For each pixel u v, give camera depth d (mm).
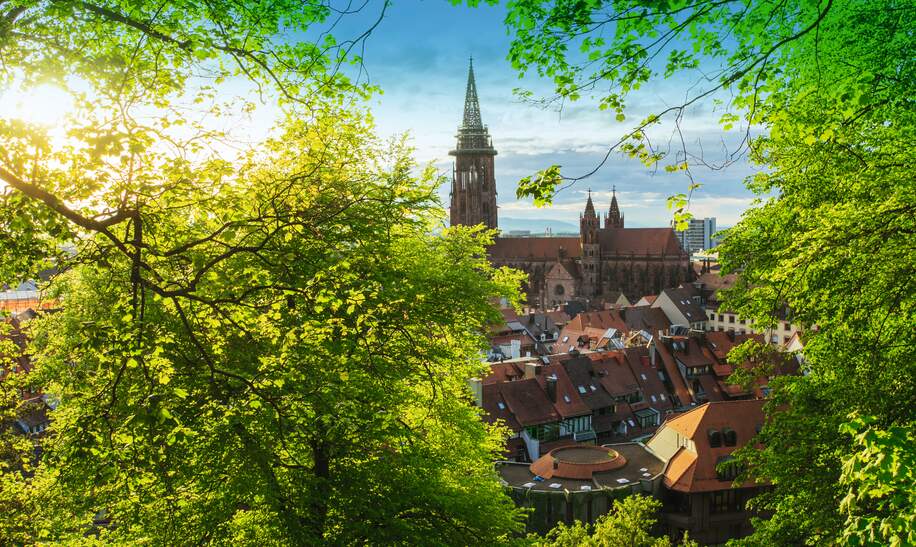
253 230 13086
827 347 19203
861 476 9320
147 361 12852
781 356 23500
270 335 16031
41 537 19281
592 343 106125
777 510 21078
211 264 11602
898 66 11891
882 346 15336
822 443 19891
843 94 10695
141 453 12023
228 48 11992
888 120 14633
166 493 16516
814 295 14875
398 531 17844
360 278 17375
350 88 12852
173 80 12398
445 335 23500
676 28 8266
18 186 9742
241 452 15773
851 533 9227
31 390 21422
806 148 18000
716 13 8602
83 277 20453
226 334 16500
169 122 12000
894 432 9273
